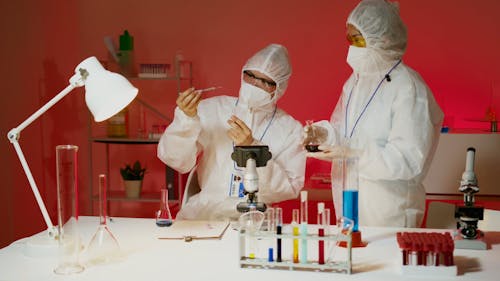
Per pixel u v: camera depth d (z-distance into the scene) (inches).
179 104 95.0
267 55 102.3
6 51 146.9
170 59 152.8
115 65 152.6
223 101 109.7
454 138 122.2
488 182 121.6
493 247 76.2
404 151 89.4
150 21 153.3
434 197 124.3
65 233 71.9
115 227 87.4
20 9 150.4
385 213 97.3
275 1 147.6
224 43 150.6
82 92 157.5
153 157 157.3
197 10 151.1
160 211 89.1
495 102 139.9
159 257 71.9
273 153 104.4
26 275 65.7
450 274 64.1
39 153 157.5
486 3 138.7
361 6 96.7
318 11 145.8
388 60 97.3
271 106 106.2
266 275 65.0
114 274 65.5
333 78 146.6
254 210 74.1
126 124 151.7
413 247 64.6
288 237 66.4
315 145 90.8
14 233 153.0
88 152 158.4
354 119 100.2
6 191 150.0
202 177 106.3
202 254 73.2
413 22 141.9
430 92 97.3
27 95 153.7
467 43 140.3
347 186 76.4
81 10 155.7
